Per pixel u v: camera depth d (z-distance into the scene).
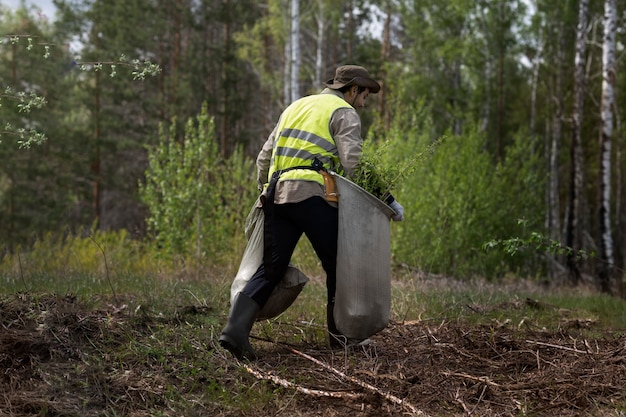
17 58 28.16
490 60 28.64
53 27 28.61
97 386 3.38
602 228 16.91
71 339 3.95
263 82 29.62
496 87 30.84
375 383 3.71
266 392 3.48
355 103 4.57
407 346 4.55
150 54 33.38
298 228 4.25
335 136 4.23
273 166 4.30
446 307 6.29
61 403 3.20
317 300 6.53
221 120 34.72
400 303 6.28
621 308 7.46
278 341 4.50
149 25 31.42
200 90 33.12
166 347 4.03
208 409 3.28
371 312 4.19
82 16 29.28
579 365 4.12
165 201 12.84
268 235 4.17
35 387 3.34
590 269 24.20
